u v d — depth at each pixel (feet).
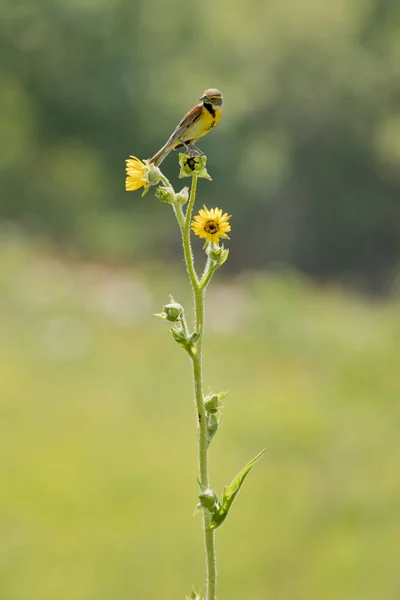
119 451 42.19
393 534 33.76
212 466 41.16
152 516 36.81
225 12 152.76
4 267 70.13
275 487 38.75
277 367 54.08
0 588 31.73
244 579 32.60
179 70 135.74
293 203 143.43
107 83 127.13
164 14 135.44
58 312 60.95
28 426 44.06
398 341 51.83
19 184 126.52
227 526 35.88
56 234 123.44
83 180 130.11
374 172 145.28
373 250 146.30
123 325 60.29
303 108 143.33
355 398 46.34
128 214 128.77
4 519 36.27
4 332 56.13
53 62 126.41
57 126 127.95
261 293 67.67
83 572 33.06
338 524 34.99
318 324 61.31
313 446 41.98
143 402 47.78
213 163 133.18
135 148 129.29
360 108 145.07
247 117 142.10
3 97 127.03
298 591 31.55
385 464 38.42
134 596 31.94
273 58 145.59
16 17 124.88
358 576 31.55
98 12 126.41
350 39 149.48
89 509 37.24
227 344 57.52
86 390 48.83
